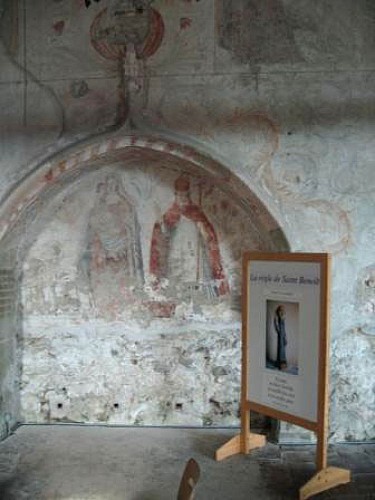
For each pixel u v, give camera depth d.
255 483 3.64
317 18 4.36
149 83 4.43
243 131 4.38
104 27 4.46
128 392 4.92
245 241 4.83
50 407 4.96
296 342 3.73
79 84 4.48
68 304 4.97
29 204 4.61
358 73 4.34
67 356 4.96
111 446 4.34
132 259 4.93
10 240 4.70
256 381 4.02
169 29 4.42
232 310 4.86
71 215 4.97
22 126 4.51
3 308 4.64
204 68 4.40
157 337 4.91
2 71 4.55
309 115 4.35
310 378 3.62
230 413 4.85
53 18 4.51
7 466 3.94
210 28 4.41
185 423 4.87
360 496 3.42
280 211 4.35
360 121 4.34
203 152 4.36
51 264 4.98
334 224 4.33
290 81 4.36
